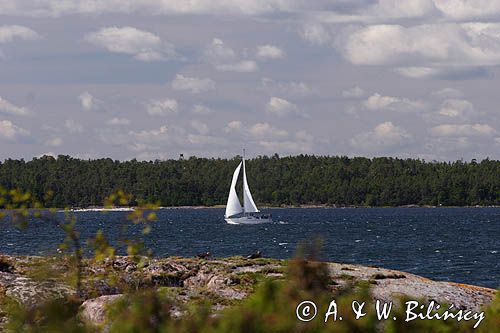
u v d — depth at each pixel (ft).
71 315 66.64
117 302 66.80
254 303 63.46
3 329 72.18
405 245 627.46
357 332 63.16
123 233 76.54
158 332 63.52
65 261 75.25
